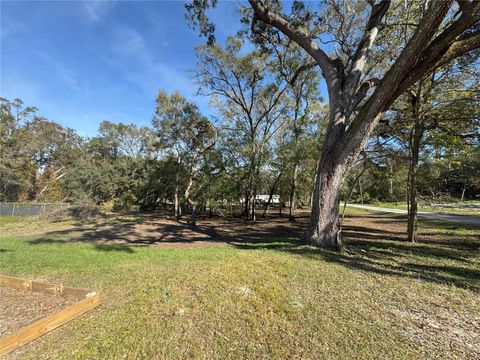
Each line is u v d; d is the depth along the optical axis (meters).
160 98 19.33
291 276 4.48
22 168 26.94
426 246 8.52
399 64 5.82
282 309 3.23
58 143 34.66
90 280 4.25
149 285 3.97
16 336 2.42
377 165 11.30
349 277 4.53
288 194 23.78
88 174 26.53
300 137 17.16
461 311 3.29
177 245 9.33
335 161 7.48
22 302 3.50
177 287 3.88
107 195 28.17
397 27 9.09
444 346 2.54
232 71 17.55
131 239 11.00
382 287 4.09
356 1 9.95
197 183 19.36
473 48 5.70
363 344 2.55
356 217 19.98
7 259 5.86
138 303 3.35
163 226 15.58
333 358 2.34
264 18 8.37
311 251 6.57
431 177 13.20
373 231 12.55
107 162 31.17
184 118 18.72
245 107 18.86
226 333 2.71
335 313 3.16
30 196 27.86
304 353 2.41
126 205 27.52
